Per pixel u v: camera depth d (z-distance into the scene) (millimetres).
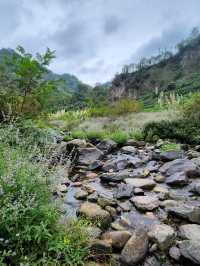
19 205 2652
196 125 9375
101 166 6570
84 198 4516
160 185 5199
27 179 3201
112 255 2973
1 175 3121
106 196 4566
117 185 5281
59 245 2662
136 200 4262
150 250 3047
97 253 2916
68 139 9062
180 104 13953
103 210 3752
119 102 18922
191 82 66625
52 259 2668
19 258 2561
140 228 3277
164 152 6918
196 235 3230
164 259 2936
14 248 2650
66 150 7445
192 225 3473
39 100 7785
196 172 5508
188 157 6688
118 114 17531
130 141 9062
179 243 3059
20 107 7609
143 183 5027
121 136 9281
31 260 2541
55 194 4426
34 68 7230
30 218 2814
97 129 12578
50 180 3580
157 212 4004
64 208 3811
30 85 7555
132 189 4758
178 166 5797
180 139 8836
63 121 16656
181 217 3723
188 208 3791
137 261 2861
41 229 2664
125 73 96312
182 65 97562
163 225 3477
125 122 13609
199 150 7477
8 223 2674
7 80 7520
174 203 4195
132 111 17641
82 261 2697
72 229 3035
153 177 5684
